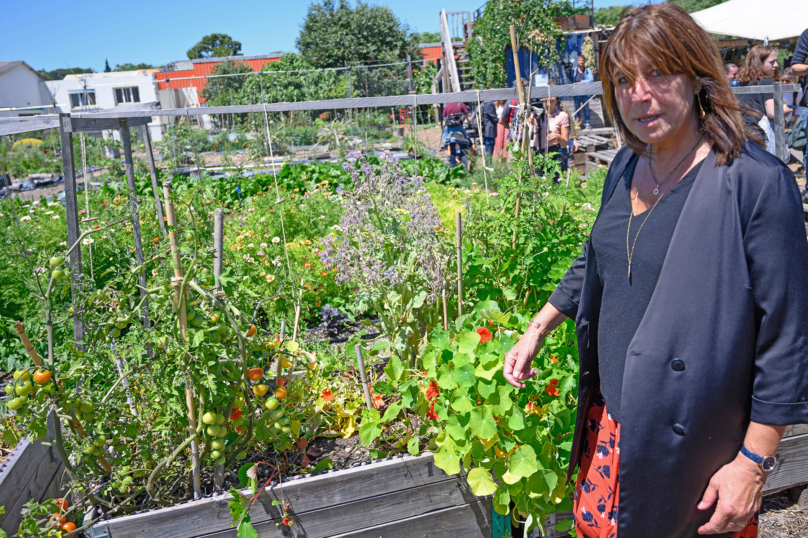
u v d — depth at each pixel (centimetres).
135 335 196
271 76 2152
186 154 1490
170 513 192
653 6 130
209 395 197
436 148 1557
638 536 146
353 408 257
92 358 193
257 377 204
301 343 278
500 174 720
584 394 167
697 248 128
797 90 607
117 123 278
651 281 141
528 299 298
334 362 281
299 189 930
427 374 227
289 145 1725
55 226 596
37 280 194
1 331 416
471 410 196
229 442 216
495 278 298
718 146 129
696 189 131
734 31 984
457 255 266
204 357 190
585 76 1152
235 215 673
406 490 207
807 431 232
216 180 991
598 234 157
